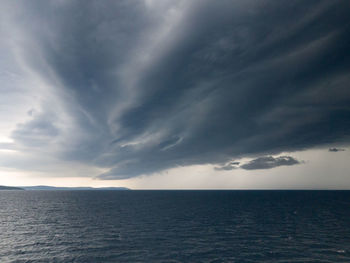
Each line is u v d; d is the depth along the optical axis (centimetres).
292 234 4591
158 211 8519
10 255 3375
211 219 6550
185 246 3756
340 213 7788
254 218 6731
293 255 3291
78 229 5172
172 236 4447
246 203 12081
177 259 3139
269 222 6016
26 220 6531
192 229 5112
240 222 6022
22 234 4712
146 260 3108
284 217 6906
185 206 10494
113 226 5503
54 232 4872
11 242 4072
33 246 3806
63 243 3981
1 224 5881
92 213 8006
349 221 6144
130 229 5128
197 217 6950
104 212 8275
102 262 3050
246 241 4066
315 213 7819
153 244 3884
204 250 3541
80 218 6825
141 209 9238
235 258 3175
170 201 13825
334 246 3719
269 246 3747
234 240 4138
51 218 6869
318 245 3784
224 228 5219
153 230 5016
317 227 5306
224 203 12138
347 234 4572
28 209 9431
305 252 3425
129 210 8888
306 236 4416
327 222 5991
